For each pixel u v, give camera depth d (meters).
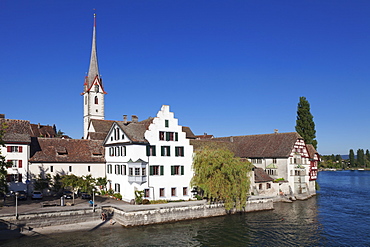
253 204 53.31
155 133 51.41
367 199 68.00
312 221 47.00
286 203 62.50
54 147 57.88
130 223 41.16
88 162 58.22
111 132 57.31
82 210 41.78
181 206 45.81
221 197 47.94
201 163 50.25
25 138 53.38
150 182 49.88
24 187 52.03
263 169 73.12
